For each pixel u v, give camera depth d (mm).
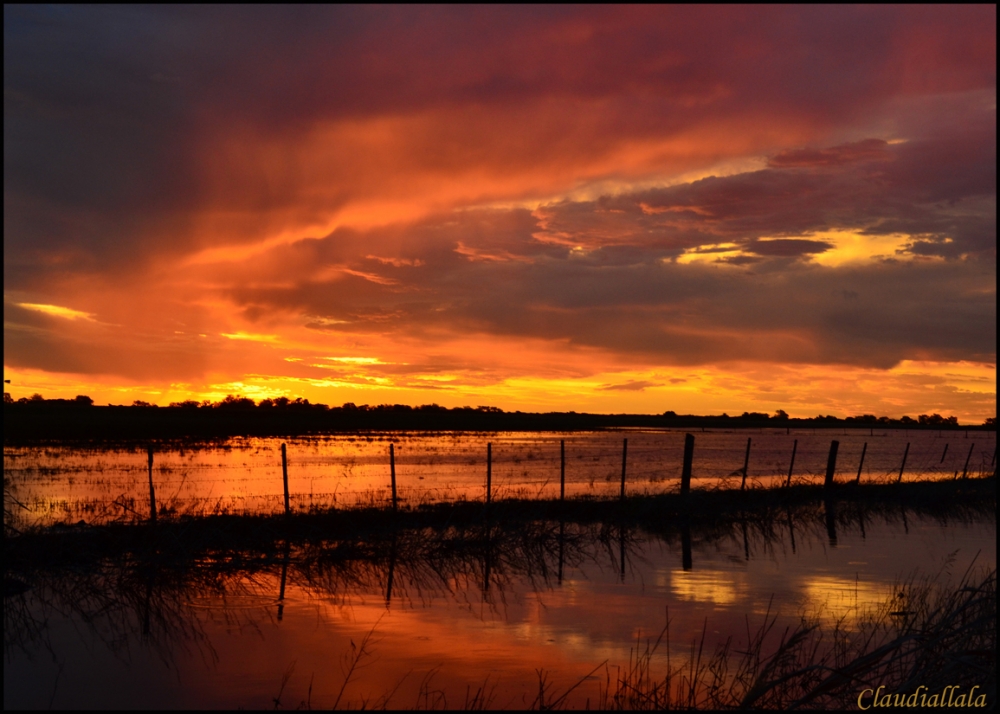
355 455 43906
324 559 14523
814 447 72438
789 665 8516
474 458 42812
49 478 27000
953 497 25594
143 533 14750
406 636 10070
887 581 13383
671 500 21078
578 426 142875
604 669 8812
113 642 9719
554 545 16578
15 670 8695
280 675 8586
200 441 55719
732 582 13359
